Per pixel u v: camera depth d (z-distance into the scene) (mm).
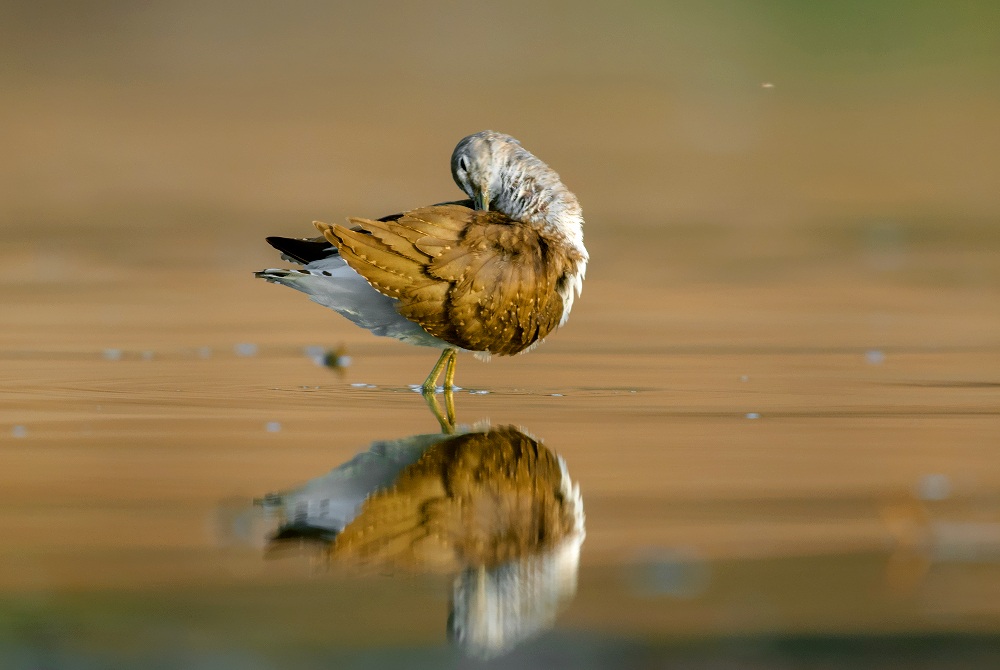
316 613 8648
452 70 55031
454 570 9461
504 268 14758
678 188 34938
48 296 22078
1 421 13680
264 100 49219
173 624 8438
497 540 10047
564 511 10742
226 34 61312
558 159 38750
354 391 15492
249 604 8781
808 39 57344
